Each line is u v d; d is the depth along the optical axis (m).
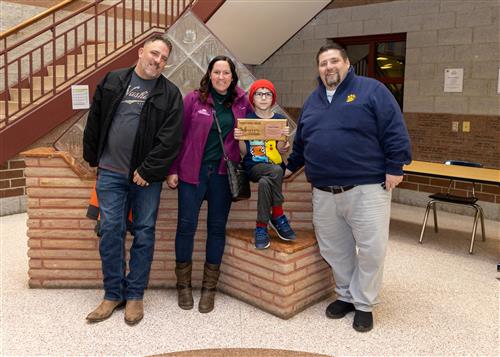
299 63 7.68
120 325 2.71
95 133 2.76
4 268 3.61
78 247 3.20
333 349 2.49
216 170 2.88
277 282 2.84
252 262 2.97
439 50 6.05
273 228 3.19
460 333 2.71
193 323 2.76
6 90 5.36
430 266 3.91
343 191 2.68
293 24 7.06
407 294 3.30
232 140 2.89
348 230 2.86
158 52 2.61
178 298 3.01
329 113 2.65
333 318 2.86
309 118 2.75
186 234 2.91
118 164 2.72
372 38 6.88
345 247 2.89
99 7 7.45
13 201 5.48
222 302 3.06
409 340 2.61
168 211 3.20
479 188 5.75
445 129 6.09
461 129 5.93
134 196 2.80
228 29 6.76
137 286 2.79
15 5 6.46
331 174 2.69
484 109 5.70
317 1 6.46
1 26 6.34
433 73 6.14
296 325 2.77
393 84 6.83
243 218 3.22
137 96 2.68
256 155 2.85
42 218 3.18
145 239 2.79
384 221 2.68
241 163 2.96
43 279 3.23
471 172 4.49
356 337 2.64
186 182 2.83
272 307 2.89
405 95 6.46
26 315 2.82
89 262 3.22
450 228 5.22
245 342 2.54
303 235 3.08
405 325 2.80
